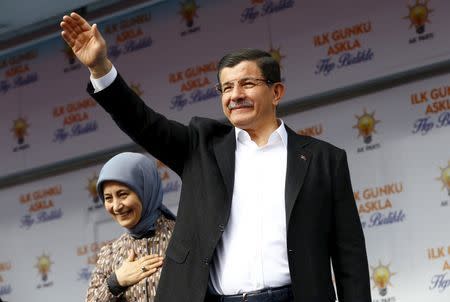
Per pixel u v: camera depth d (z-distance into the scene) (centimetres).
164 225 938
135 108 737
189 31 1608
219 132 781
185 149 768
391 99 1394
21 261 1783
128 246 938
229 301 718
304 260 709
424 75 1369
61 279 1734
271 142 750
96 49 720
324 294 710
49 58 1784
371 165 1397
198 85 1591
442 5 1367
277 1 1516
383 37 1409
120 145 1678
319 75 1460
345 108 1433
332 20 1458
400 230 1356
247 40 1542
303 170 733
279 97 766
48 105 1778
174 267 724
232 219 729
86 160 1717
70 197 1741
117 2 1656
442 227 1323
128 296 895
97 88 732
